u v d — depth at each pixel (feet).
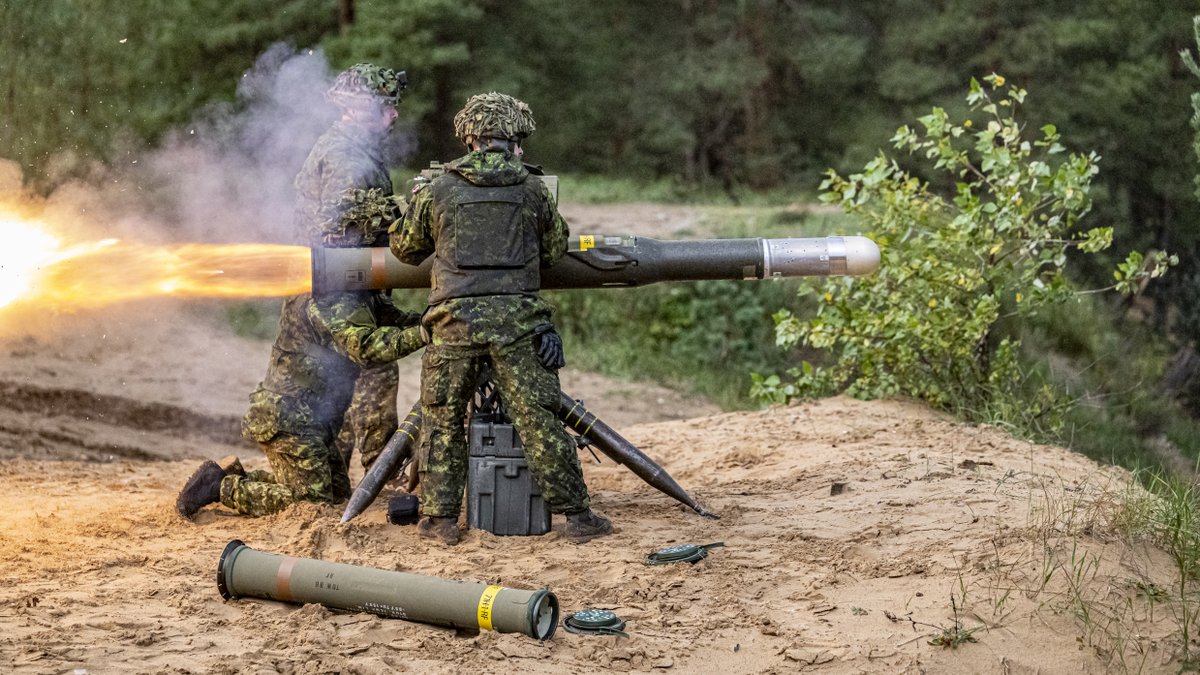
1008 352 38.68
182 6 83.41
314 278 23.44
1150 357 77.77
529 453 22.77
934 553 21.03
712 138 127.34
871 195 39.09
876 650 17.69
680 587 20.20
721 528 23.70
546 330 22.71
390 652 17.47
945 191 108.37
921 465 27.53
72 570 21.08
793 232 82.48
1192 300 99.40
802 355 71.15
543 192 22.82
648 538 23.12
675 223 86.48
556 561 21.49
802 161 126.41
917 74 110.93
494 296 22.38
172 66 80.94
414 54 99.86
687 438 34.50
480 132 22.38
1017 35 106.63
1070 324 66.08
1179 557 20.11
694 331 72.13
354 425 25.61
